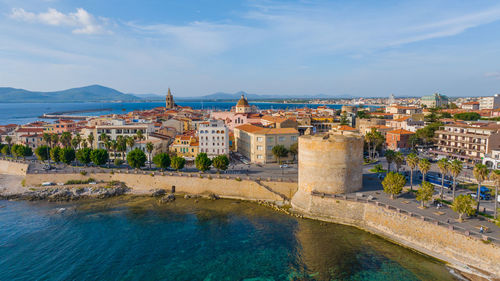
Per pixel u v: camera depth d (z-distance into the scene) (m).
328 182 80.31
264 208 88.31
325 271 56.84
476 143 123.44
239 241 69.12
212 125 139.38
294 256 62.16
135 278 56.22
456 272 54.22
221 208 89.50
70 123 187.12
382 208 69.69
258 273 56.97
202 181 101.50
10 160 135.38
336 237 68.69
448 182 89.75
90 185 107.50
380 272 55.62
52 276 57.22
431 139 145.88
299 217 79.94
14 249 67.06
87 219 83.00
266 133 127.94
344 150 79.19
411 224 63.81
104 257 63.53
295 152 128.62
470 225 59.75
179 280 55.47
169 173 106.81
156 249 66.50
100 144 141.88
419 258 59.38
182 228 76.62
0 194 102.19
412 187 86.50
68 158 121.19
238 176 101.31
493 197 78.06
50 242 70.19
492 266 52.03
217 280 55.19
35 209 90.94
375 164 120.44
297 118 198.25
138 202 96.31
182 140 135.25
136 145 132.38
